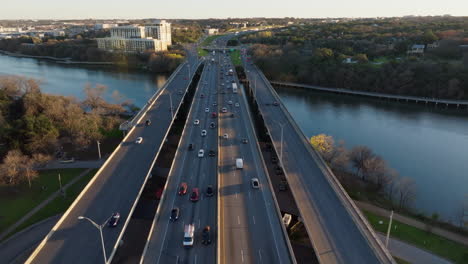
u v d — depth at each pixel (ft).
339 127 455.63
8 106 390.83
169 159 331.36
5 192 263.49
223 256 163.53
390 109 552.41
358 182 288.71
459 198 278.67
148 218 234.17
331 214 195.31
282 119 380.17
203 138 325.21
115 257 194.08
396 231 213.66
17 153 290.56
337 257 161.07
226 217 194.49
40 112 394.93
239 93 517.96
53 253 163.32
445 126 465.06
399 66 641.40
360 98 631.56
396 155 366.22
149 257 163.32
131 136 318.86
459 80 571.69
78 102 466.70
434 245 200.23
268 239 176.45
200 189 228.02
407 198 266.36
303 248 207.62
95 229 181.88
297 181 234.17
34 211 240.94
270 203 209.26
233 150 293.23
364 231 178.81
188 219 193.98
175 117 410.31
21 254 198.90
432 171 329.31
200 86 570.87
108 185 226.58
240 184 232.73
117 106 453.58
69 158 323.16
